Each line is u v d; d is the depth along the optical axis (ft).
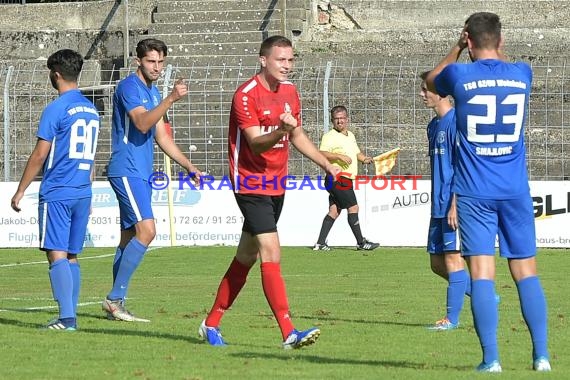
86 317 106.42
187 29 265.75
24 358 79.36
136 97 104.58
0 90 242.78
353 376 70.64
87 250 193.06
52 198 94.63
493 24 71.10
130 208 105.19
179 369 74.08
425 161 218.38
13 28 300.20
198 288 136.46
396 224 194.29
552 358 79.92
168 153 107.96
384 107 224.74
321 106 225.97
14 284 143.64
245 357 79.82
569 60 233.35
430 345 87.71
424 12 283.59
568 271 155.84
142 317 106.42
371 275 151.53
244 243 85.05
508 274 152.35
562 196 189.98
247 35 261.03
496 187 69.82
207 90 230.48
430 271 156.46
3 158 228.02
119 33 281.95
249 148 81.87
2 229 200.03
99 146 230.89
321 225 195.21
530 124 221.05
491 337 70.69
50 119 94.48
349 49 258.78
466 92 69.92
